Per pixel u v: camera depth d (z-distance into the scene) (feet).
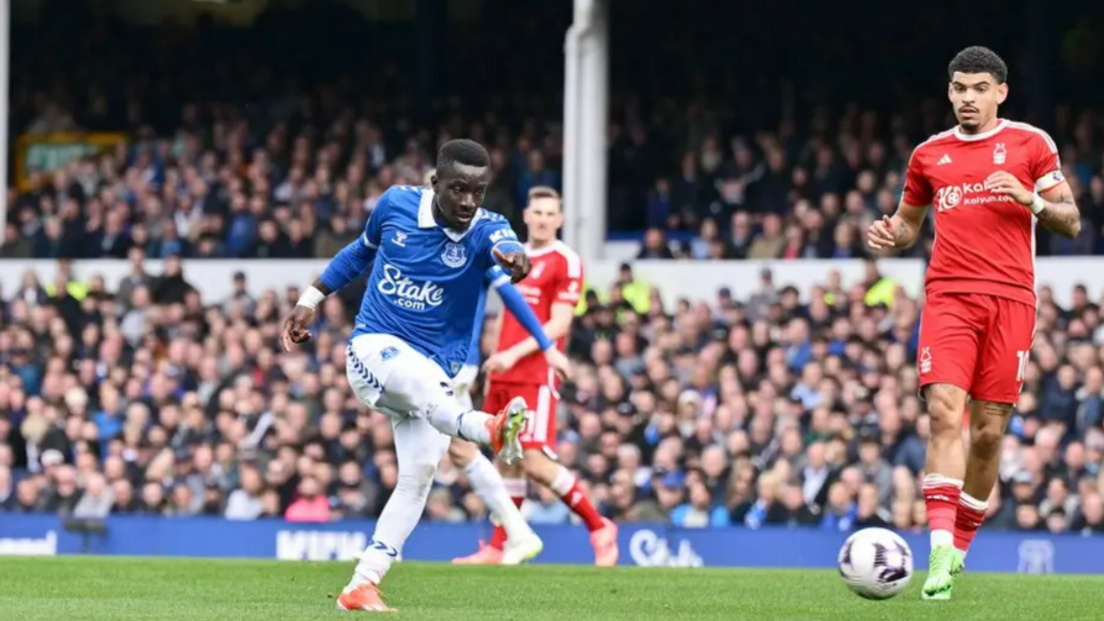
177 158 173.88
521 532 82.64
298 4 186.19
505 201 161.48
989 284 58.54
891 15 165.58
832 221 146.41
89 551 115.65
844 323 127.95
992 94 58.54
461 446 81.76
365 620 50.39
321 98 179.22
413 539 106.93
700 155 159.12
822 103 163.32
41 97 186.70
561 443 122.62
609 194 163.32
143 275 151.74
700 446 120.67
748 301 137.59
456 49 180.24
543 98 175.63
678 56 169.07
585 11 150.82
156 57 186.39
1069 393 118.01
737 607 56.65
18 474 136.36
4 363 145.48
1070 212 57.88
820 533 103.65
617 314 136.67
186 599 58.70
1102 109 159.02
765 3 168.45
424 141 172.04
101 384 141.18
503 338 86.02
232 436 131.34
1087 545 100.32
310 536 111.96
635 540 105.70
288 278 156.56
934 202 59.77
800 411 120.67
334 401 129.39
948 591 58.08
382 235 53.26
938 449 58.54
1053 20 161.07
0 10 166.71
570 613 54.29
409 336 53.01
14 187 182.80
